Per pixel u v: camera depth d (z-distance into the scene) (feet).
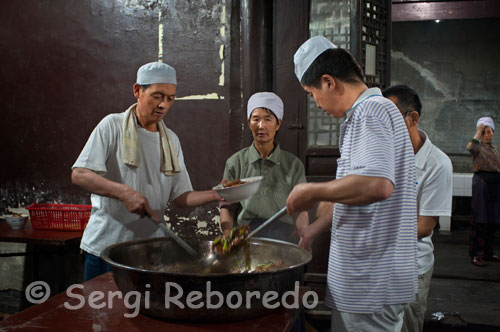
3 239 10.57
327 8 11.41
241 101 11.32
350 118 5.17
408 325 7.89
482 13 24.98
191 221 11.62
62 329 4.67
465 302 13.14
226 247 5.52
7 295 13.11
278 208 8.61
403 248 5.19
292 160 9.02
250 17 11.12
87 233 7.93
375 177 4.54
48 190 12.57
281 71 11.48
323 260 11.33
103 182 6.93
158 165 8.07
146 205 6.59
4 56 12.72
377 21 11.62
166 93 7.47
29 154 12.66
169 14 11.58
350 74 5.25
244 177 8.89
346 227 5.24
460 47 30.22
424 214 7.59
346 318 5.24
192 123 11.56
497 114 29.94
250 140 11.21
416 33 30.71
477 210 17.80
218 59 11.34
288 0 11.34
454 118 30.50
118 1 11.86
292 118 11.55
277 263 5.82
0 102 12.79
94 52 12.09
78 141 12.32
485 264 17.88
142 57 11.80
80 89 12.23
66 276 12.64
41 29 12.42
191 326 4.82
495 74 29.86
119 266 4.72
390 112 5.08
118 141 7.73
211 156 11.49
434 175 7.50
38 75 12.51
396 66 31.19
